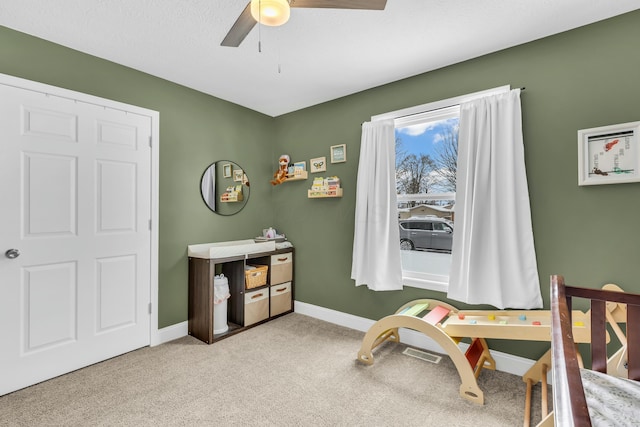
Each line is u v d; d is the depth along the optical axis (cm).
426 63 255
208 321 277
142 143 267
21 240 205
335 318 329
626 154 186
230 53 239
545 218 215
